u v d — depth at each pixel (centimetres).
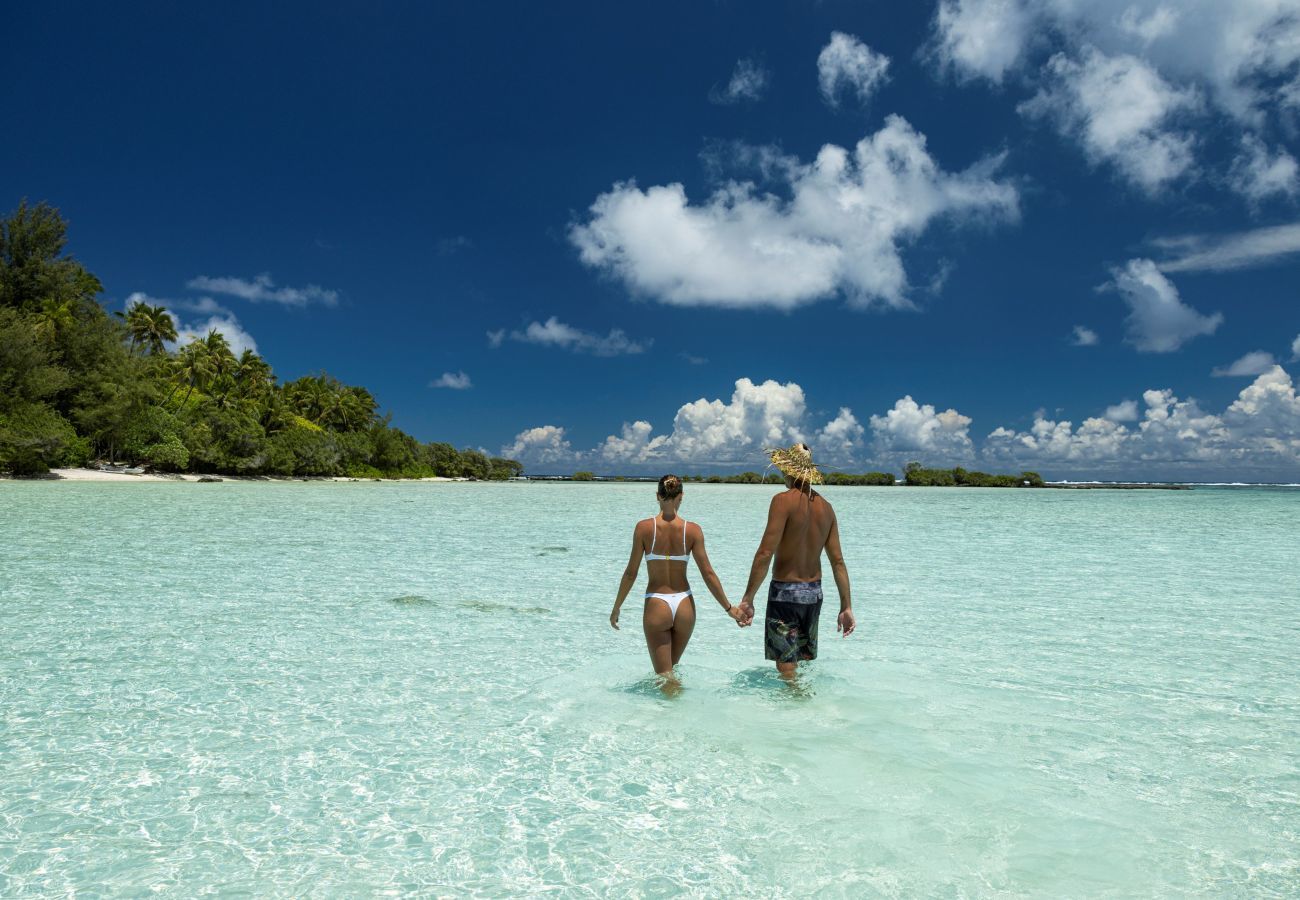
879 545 1720
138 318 6950
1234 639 723
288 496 3981
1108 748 430
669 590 550
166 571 1100
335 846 316
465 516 2623
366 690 538
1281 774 393
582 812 348
